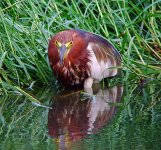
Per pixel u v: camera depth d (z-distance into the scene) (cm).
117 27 1536
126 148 1023
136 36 1482
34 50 1403
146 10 1542
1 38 1391
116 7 1563
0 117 1198
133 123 1151
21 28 1412
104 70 1402
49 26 1424
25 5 1434
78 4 1530
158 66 1477
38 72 1399
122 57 1452
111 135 1088
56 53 1366
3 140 1069
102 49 1395
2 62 1360
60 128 1127
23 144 1046
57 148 1026
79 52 1369
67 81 1388
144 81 1426
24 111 1233
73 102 1292
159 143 1045
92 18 1505
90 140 1063
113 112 1222
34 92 1361
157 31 1530
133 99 1305
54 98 1320
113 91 1369
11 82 1372
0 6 1465
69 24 1512
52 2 1484
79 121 1170
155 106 1255
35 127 1138
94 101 1296
